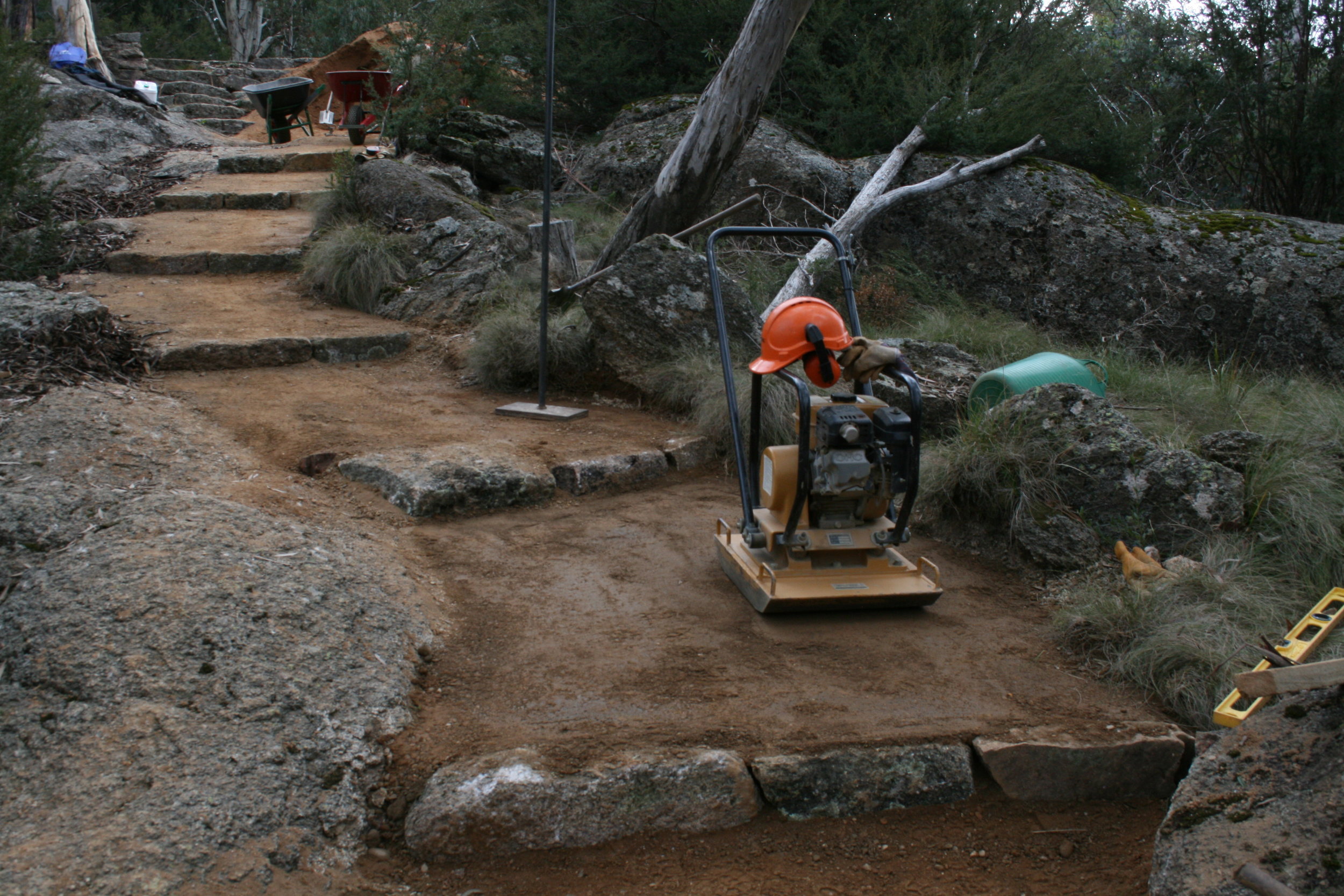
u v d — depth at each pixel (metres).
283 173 12.73
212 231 10.07
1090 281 9.14
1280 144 11.10
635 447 5.84
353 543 4.25
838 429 3.70
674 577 4.39
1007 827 3.04
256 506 4.36
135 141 13.28
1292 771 2.48
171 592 3.36
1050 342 8.49
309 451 5.25
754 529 4.03
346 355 7.33
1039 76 10.62
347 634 3.44
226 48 29.69
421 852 2.79
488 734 3.11
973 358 7.14
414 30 12.94
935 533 5.15
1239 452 4.97
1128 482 4.66
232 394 6.11
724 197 10.25
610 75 13.22
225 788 2.72
